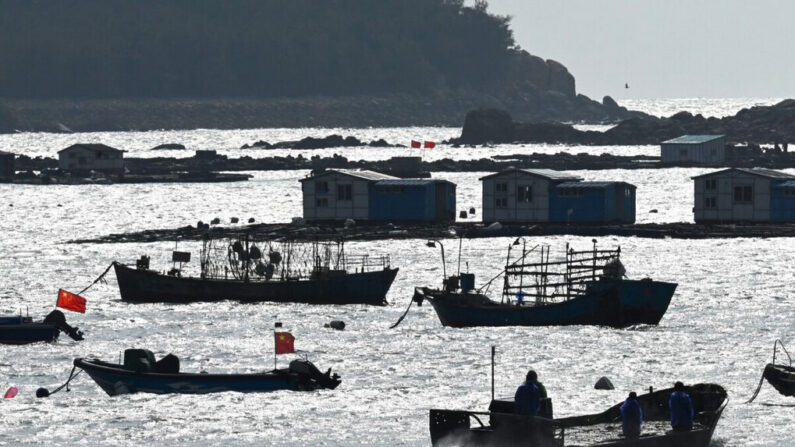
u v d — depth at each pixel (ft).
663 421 612.29
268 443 636.07
